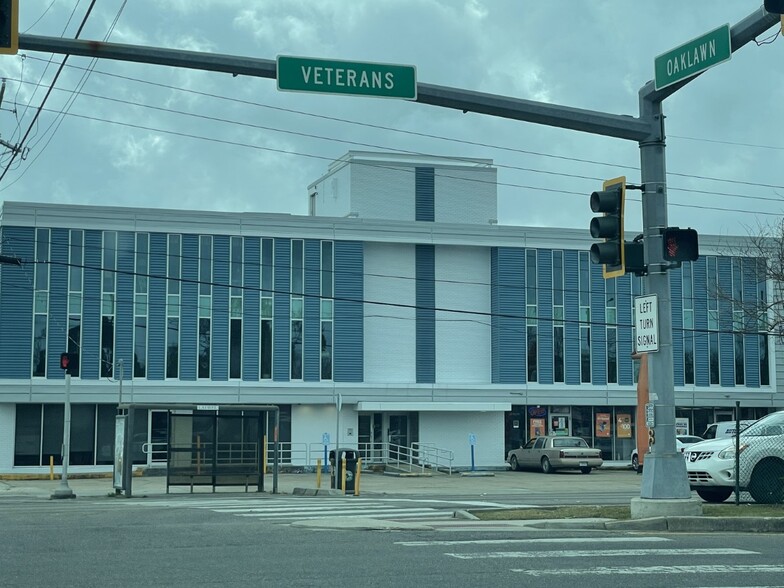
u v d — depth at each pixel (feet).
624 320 173.58
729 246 168.45
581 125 51.16
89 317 151.64
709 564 34.96
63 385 149.07
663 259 50.90
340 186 184.34
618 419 173.99
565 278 171.94
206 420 96.84
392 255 168.35
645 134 51.67
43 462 149.18
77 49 44.55
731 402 175.22
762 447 60.90
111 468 151.94
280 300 160.04
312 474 152.56
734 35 45.65
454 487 114.62
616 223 50.83
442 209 182.19
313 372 160.15
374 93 48.91
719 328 175.22
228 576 32.37
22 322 148.56
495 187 185.06
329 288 162.30
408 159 184.03
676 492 50.16
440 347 169.17
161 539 43.88
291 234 161.27
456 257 171.12
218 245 158.20
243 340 157.89
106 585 30.63
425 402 162.20
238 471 97.25
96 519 57.11
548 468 153.17
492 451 166.61
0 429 148.05
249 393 156.97
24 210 149.38
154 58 45.78
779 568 34.01
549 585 30.45
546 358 169.99
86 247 152.35
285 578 31.89
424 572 33.09
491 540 42.86
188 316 155.94
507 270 169.68
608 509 57.31
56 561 36.37
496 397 167.12
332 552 38.60
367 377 165.17
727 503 61.36
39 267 150.10
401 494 94.89
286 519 56.29
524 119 51.08
